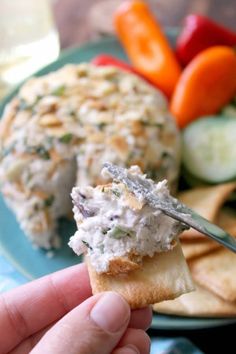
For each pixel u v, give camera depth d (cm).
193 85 44
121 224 24
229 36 47
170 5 53
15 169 39
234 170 41
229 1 52
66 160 39
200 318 33
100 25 53
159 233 24
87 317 23
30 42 51
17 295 29
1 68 50
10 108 42
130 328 26
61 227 40
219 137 42
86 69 43
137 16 48
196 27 46
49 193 39
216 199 39
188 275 24
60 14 54
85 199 25
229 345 33
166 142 40
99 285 24
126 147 39
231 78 44
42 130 40
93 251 24
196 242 36
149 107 41
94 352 23
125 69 46
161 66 46
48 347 23
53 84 42
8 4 50
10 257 38
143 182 25
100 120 39
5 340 29
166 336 34
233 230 37
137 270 24
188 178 42
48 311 29
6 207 41
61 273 29
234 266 35
